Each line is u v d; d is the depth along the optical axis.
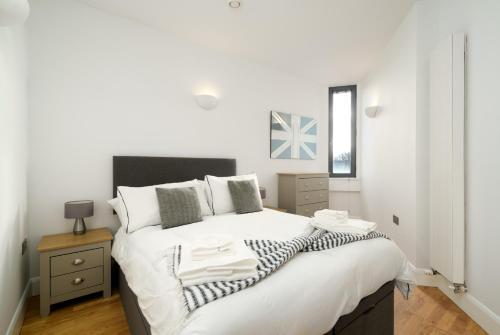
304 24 2.57
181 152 2.82
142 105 2.56
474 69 1.79
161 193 2.09
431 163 2.23
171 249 1.36
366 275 1.32
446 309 1.92
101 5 2.26
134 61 2.51
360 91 4.30
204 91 3.00
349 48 3.12
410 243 2.52
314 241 1.43
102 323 1.72
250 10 2.33
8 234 1.50
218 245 1.23
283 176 3.60
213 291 0.92
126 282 1.75
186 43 2.85
